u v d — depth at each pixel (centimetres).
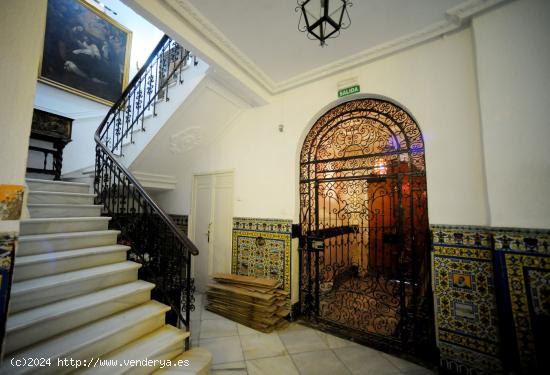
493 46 192
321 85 300
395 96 250
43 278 188
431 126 228
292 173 313
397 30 231
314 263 308
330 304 305
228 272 363
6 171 101
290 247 303
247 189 355
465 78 215
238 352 226
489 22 195
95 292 201
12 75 105
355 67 277
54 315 158
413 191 246
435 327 217
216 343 241
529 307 165
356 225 286
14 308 162
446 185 217
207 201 402
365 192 281
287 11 212
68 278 189
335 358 219
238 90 322
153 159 367
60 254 208
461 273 204
